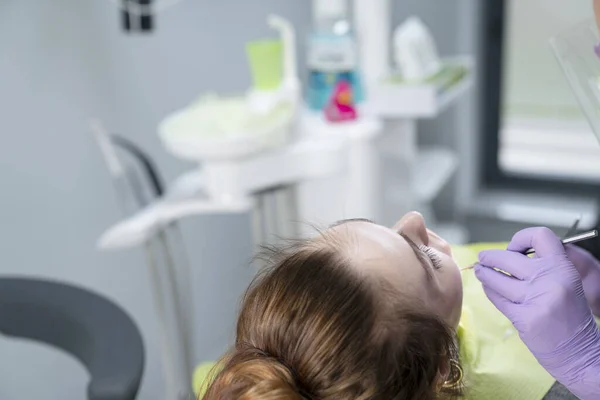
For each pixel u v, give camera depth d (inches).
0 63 52.2
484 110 100.4
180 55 67.8
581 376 26.3
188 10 67.6
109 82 60.8
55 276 59.1
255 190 54.7
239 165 50.3
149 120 65.4
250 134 49.6
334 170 54.6
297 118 57.2
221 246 76.2
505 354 32.5
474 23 94.3
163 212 51.0
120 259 64.6
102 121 60.6
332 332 23.0
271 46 55.8
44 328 44.2
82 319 42.0
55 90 56.4
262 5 77.2
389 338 23.2
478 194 102.3
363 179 62.3
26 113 54.6
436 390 24.9
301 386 23.2
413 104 64.6
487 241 99.0
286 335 23.8
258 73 56.7
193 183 56.2
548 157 101.6
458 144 97.8
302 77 83.8
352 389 22.8
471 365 31.8
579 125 98.6
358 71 66.8
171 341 68.5
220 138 48.9
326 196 60.9
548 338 26.5
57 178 57.8
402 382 23.2
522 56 97.3
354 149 61.3
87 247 61.4
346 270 24.1
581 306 26.7
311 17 85.8
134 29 58.8
